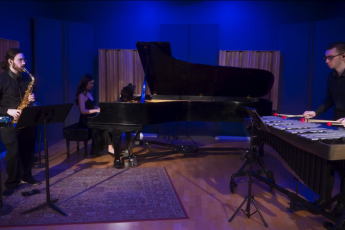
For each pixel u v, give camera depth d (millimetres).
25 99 3324
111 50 6547
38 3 6160
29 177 3680
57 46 6176
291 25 6094
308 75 6008
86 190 3508
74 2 6570
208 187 3691
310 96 6043
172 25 6438
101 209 3021
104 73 6582
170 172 4242
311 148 2215
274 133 2756
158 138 6652
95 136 4914
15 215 2873
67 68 6344
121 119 4121
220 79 4980
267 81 4969
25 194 3318
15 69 3236
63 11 6594
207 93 5238
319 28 5773
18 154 3408
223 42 6512
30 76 3645
